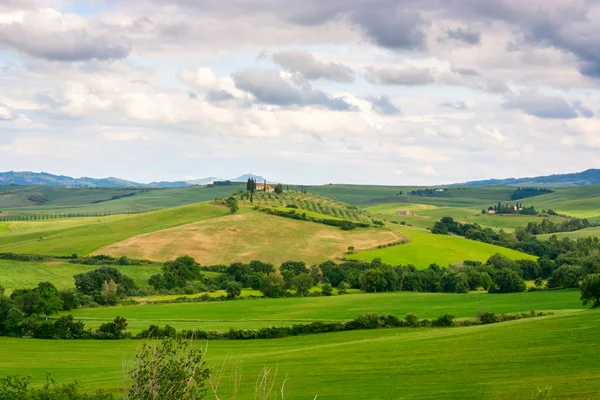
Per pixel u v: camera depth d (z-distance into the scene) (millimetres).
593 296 103688
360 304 128250
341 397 54531
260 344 90750
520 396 50750
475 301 127250
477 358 66000
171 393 29359
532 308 111375
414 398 53062
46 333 98000
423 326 98062
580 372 56906
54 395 43906
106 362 80250
